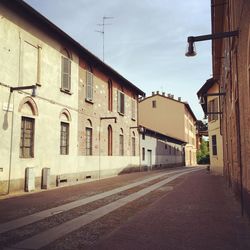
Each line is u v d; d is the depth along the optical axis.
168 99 57.25
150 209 10.85
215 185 18.80
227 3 12.83
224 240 6.99
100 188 17.45
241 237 7.22
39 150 16.83
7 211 10.50
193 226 8.30
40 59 17.09
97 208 11.17
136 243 6.80
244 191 9.34
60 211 10.55
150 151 38.72
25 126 15.98
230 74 12.66
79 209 10.97
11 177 14.73
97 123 24.30
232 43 10.76
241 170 10.16
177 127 56.69
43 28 17.45
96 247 6.55
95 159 23.73
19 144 15.30
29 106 16.25
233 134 13.34
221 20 15.09
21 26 15.73
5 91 14.51
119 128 28.88
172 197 13.79
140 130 34.03
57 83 18.72
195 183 20.25
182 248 6.44
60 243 6.89
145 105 58.00
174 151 52.19
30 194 14.75
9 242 6.95
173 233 7.60
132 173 30.86
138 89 33.09
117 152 28.20
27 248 6.53
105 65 24.70
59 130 18.81
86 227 8.34
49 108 17.81
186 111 60.28
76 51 21.11
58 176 18.42
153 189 17.02
